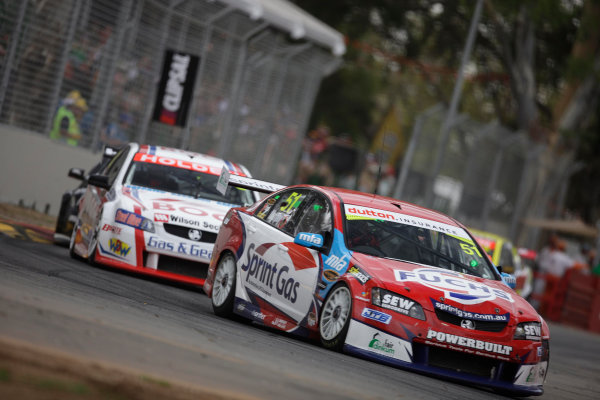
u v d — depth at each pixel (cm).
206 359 1988
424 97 19225
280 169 8581
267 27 7862
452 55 15175
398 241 3012
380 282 2720
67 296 2622
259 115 8075
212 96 7406
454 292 2759
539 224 11325
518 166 10812
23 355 1557
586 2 12975
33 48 5969
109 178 4553
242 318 3356
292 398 1741
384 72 16350
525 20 13312
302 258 3002
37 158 6231
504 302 2811
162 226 4062
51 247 4922
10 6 5769
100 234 4100
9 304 2106
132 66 6688
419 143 9669
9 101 5938
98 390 1445
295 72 8438
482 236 7300
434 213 3319
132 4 6556
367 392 2053
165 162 4531
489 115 16625
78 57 6269
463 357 2712
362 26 15425
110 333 2044
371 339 2686
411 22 15300
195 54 7069
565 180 12650
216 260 3453
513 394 2859
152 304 3056
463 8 13288
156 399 1464
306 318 2919
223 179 3581
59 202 6494
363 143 19175
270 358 2262
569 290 9338
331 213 3058
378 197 3325
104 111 6575
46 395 1358
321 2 15338
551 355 5081
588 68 12638
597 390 3638
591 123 13838
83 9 6200
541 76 14750
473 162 10112
